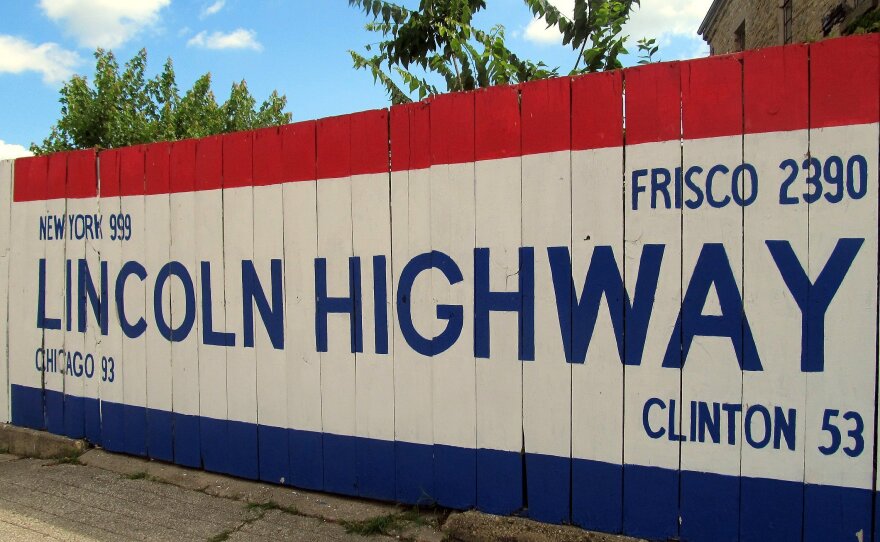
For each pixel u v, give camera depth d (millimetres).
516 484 3129
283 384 3811
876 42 2445
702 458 2740
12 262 5027
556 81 2992
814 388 2549
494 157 3145
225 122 14508
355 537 3244
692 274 2736
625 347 2869
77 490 4051
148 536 3391
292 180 3738
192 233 4129
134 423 4434
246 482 3963
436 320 3309
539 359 3057
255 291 3895
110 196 4492
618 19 5441
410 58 6395
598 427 2936
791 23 6668
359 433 3568
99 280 4570
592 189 2926
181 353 4203
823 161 2520
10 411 5062
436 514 3334
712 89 2691
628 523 2887
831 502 2535
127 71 12602
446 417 3295
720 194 2684
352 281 3559
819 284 2533
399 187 3406
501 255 3135
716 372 2703
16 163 4969
